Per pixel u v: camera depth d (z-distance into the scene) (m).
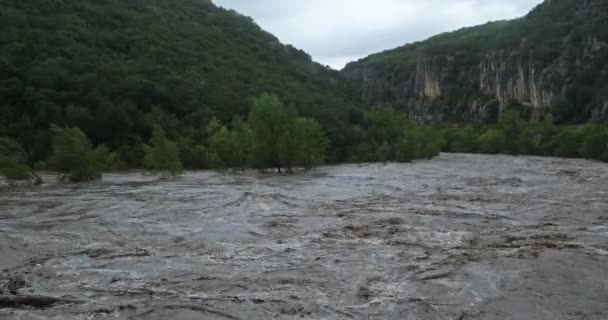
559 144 106.81
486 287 16.67
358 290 16.56
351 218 29.25
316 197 38.78
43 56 89.94
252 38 168.50
